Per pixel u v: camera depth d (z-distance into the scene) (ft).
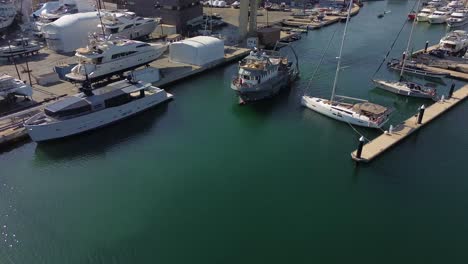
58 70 185.06
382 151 133.90
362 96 184.34
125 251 94.89
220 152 137.18
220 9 378.32
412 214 108.47
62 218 104.94
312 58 243.81
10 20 269.23
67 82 179.93
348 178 123.44
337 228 103.19
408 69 214.28
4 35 262.67
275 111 168.76
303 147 140.77
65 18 234.58
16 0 303.07
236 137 147.23
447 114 166.71
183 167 128.47
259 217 106.63
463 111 169.78
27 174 123.54
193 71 205.98
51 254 93.76
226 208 109.70
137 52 192.44
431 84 197.06
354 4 426.10
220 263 91.97
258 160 132.77
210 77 208.74
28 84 175.01
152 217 105.91
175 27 277.23
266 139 146.30
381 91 189.88
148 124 156.76
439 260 93.97
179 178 122.62
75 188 117.19
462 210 109.91
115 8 304.91
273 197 114.52
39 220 104.06
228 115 165.17
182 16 283.18
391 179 123.03
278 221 105.19
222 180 121.80
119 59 184.96
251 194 115.75
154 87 174.81
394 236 100.89
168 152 136.87
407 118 163.02
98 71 176.86
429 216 107.76
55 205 109.70
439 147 140.67
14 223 102.99
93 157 133.49
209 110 169.78
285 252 95.30
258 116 164.25
